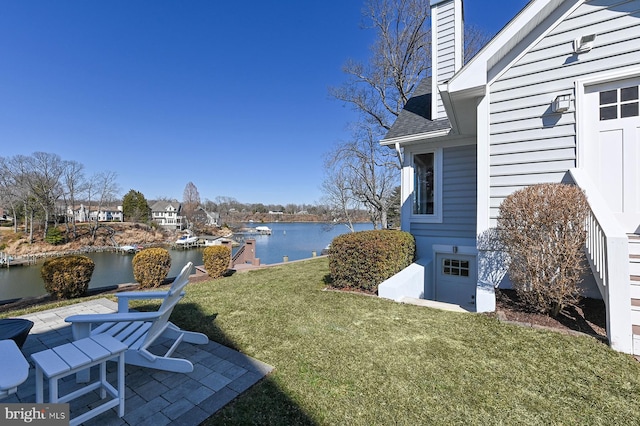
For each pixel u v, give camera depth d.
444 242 6.65
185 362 2.41
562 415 1.90
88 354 1.74
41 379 1.67
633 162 3.70
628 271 2.74
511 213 3.55
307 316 3.86
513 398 2.08
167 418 1.87
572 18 3.94
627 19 3.67
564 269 3.26
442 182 6.68
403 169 7.18
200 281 6.69
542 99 4.10
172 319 3.83
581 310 3.63
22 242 31.88
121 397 1.86
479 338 3.08
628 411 1.93
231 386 2.24
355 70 15.32
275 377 2.38
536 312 3.66
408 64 14.39
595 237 3.13
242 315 3.95
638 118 3.68
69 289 5.36
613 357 2.62
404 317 3.75
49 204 33.88
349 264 5.27
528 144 4.18
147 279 6.07
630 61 3.65
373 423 1.83
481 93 4.47
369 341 3.05
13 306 4.92
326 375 2.41
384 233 5.70
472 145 6.39
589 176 3.83
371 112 15.29
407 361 2.63
